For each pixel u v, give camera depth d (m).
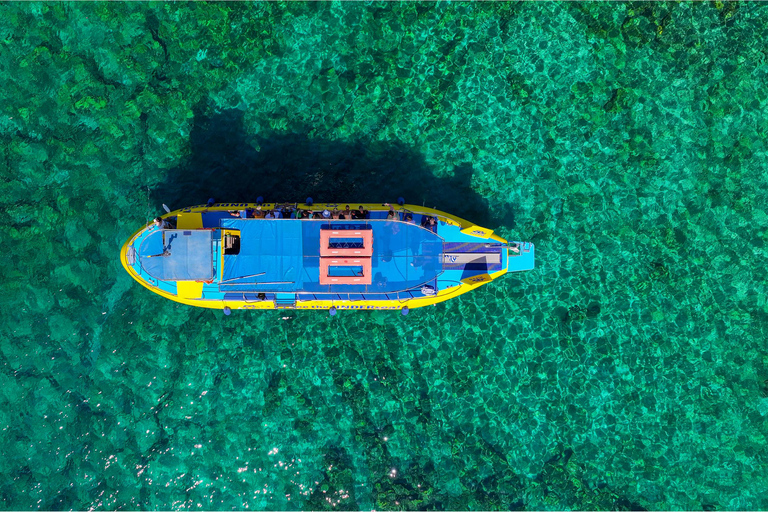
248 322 16.02
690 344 16.47
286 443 16.17
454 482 16.28
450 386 16.30
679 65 16.52
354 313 16.03
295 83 16.05
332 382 16.17
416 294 14.38
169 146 15.88
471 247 14.45
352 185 15.91
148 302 15.89
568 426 16.44
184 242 13.58
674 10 16.44
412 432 16.28
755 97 16.38
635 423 16.47
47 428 15.98
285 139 15.95
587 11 16.42
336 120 15.99
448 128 16.17
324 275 13.48
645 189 16.45
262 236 14.08
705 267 16.50
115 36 15.84
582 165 16.34
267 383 16.11
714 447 16.47
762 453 16.47
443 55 16.22
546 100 16.34
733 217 16.56
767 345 16.42
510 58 16.30
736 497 16.42
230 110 15.96
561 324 16.25
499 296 16.12
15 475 15.94
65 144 15.82
